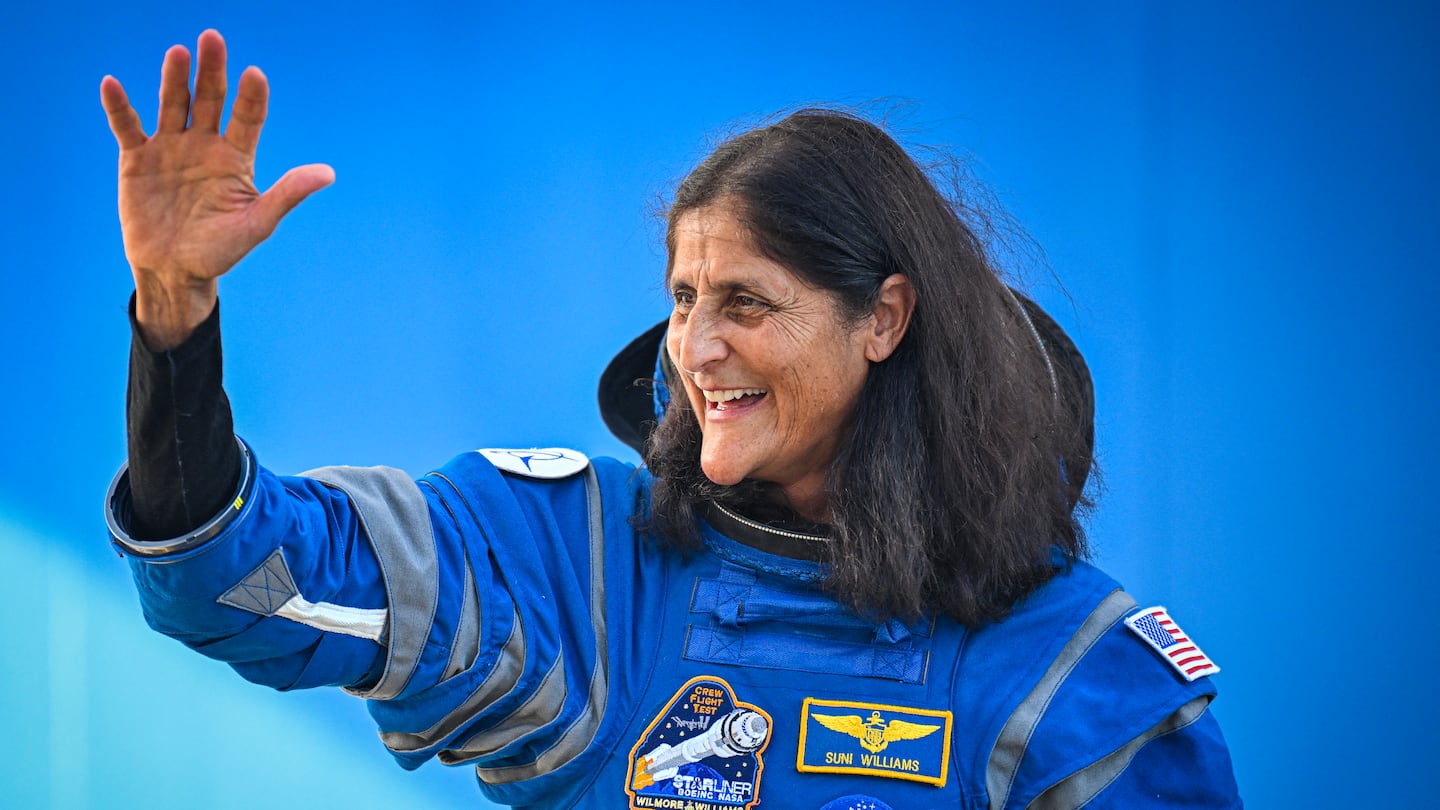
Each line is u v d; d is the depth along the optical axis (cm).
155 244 233
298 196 236
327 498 274
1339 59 595
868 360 294
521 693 286
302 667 267
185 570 244
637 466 326
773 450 289
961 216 327
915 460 294
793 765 285
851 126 300
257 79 231
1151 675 296
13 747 583
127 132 232
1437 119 588
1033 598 301
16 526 607
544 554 301
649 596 302
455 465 304
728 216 280
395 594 273
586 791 288
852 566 289
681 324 289
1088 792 286
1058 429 332
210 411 241
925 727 286
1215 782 295
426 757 292
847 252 284
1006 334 318
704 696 289
